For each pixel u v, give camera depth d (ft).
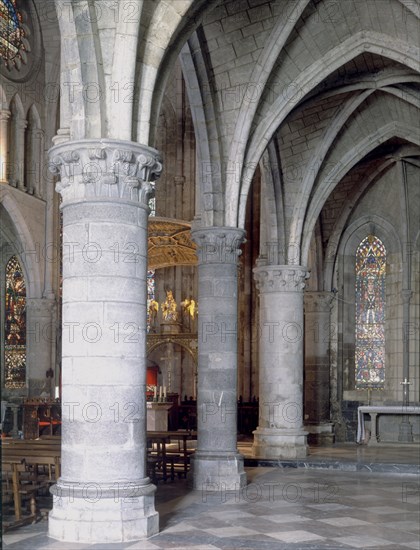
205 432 54.60
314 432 91.09
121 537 35.24
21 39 99.91
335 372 95.66
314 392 93.66
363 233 97.25
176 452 62.44
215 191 57.00
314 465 67.62
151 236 96.22
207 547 35.12
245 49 56.13
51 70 104.88
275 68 59.62
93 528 35.01
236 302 56.44
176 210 115.34
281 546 35.55
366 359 96.32
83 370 36.01
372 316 96.63
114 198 36.81
